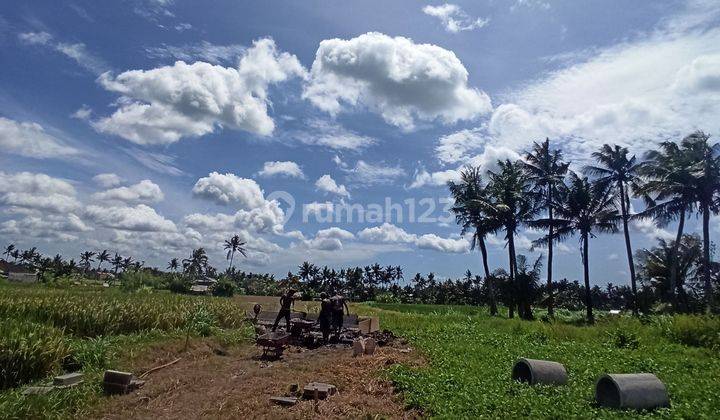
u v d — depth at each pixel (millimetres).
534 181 47281
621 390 8586
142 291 41375
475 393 9375
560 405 8523
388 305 65688
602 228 44781
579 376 11633
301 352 16375
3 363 10328
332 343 18391
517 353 15383
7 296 18969
